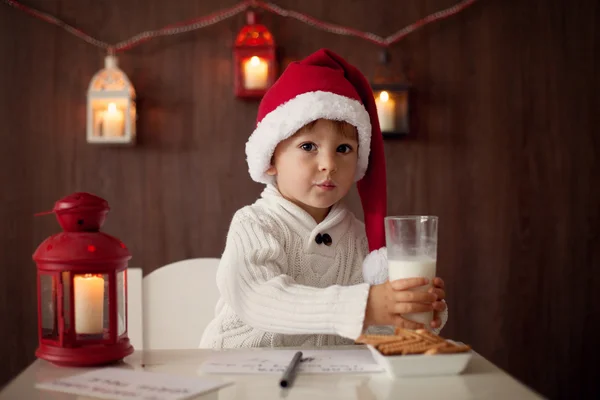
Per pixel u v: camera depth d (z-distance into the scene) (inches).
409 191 93.2
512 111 94.0
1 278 90.2
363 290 36.4
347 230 51.3
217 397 28.3
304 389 29.4
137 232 92.3
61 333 34.3
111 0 92.4
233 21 92.9
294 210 48.9
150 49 92.5
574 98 94.5
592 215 94.3
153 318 64.7
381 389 29.3
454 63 93.7
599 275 94.2
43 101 91.6
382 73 91.7
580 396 93.6
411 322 35.5
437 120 93.5
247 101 92.7
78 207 35.1
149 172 92.5
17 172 91.1
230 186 92.6
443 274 93.5
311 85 47.9
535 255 94.0
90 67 92.0
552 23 94.5
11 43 91.4
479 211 93.7
